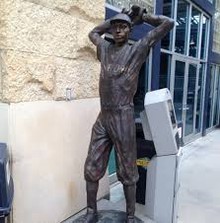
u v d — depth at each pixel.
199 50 8.00
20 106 2.42
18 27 2.36
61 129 2.87
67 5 2.82
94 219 2.77
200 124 8.72
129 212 2.72
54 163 2.80
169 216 2.97
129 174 2.62
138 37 4.56
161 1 5.35
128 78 2.52
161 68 6.12
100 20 3.34
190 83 7.74
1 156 1.92
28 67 2.47
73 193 3.08
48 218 2.77
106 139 2.68
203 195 4.32
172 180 2.93
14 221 2.44
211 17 8.48
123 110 2.55
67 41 2.87
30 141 2.53
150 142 3.17
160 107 2.76
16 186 2.43
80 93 3.11
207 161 6.07
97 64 3.32
